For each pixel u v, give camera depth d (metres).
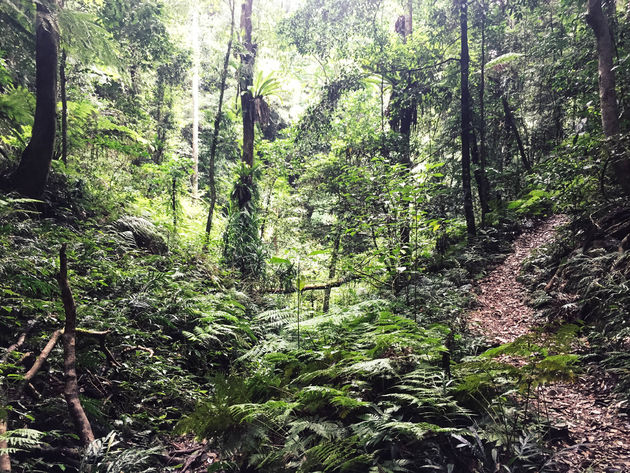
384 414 2.95
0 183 6.52
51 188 7.36
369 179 8.34
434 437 2.95
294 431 2.84
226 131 14.27
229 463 2.91
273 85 11.45
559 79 10.25
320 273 9.28
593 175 7.48
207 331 5.00
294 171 12.62
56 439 2.83
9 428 2.63
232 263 9.52
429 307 6.17
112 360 3.68
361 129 12.22
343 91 11.76
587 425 3.25
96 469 2.51
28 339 3.53
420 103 11.62
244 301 7.46
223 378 3.22
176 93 16.53
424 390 3.04
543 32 12.85
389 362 3.52
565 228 7.86
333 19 11.38
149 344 4.60
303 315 5.66
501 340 5.43
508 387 3.40
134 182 11.31
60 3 7.45
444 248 10.20
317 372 3.41
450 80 11.62
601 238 6.73
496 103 13.36
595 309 5.23
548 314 5.89
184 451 3.32
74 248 5.48
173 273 6.65
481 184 11.46
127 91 13.18
